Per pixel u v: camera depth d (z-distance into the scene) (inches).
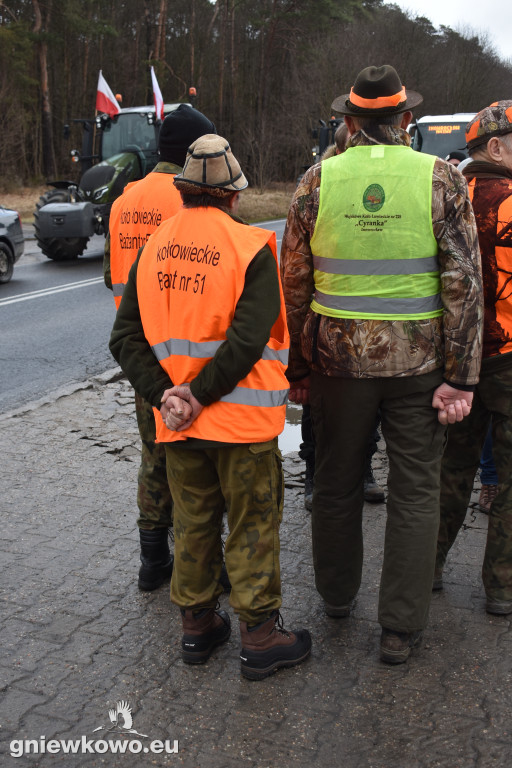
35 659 104.7
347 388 101.0
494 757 86.1
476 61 1777.8
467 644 108.2
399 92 96.5
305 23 1747.0
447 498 118.7
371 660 104.8
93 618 114.6
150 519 118.9
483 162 112.2
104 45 1887.3
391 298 97.6
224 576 123.2
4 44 1521.9
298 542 140.4
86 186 575.8
